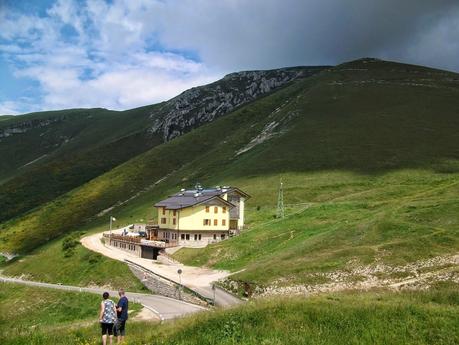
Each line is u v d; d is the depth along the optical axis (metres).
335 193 112.81
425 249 54.75
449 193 80.81
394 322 23.84
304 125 175.38
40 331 30.06
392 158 130.62
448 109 175.25
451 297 32.16
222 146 193.62
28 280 102.38
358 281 51.28
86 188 194.50
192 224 95.94
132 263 86.62
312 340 21.59
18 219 180.38
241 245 81.06
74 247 109.44
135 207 155.50
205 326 24.19
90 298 71.75
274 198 116.31
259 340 21.91
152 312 50.78
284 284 54.50
